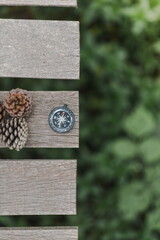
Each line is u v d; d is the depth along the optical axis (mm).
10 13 1570
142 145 1530
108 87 1646
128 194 1523
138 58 1657
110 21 1642
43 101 1231
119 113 1643
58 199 1230
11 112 1211
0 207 1227
